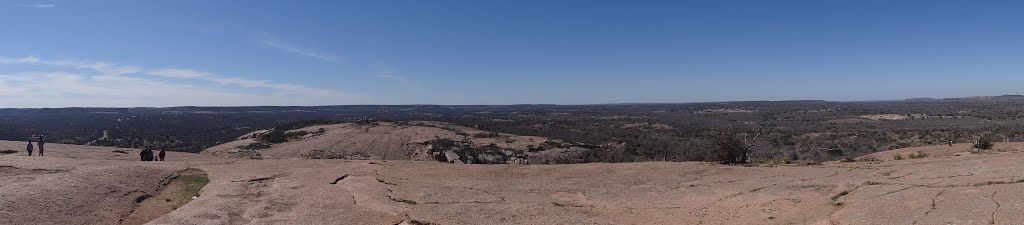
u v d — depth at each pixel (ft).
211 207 38.91
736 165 61.77
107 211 37.68
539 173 56.70
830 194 40.65
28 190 38.50
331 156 195.31
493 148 201.46
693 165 61.21
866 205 34.17
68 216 34.99
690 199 42.42
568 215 35.86
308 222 35.45
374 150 204.03
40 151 75.82
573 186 48.91
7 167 48.47
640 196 44.14
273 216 36.91
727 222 33.86
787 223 32.78
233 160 68.49
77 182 42.45
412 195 43.73
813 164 61.11
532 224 33.47
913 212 30.76
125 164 55.62
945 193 34.88
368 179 52.70
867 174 48.55
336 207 39.86
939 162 54.24
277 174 54.75
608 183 50.49
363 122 281.13
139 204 41.57
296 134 249.34
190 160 69.82
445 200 41.50
